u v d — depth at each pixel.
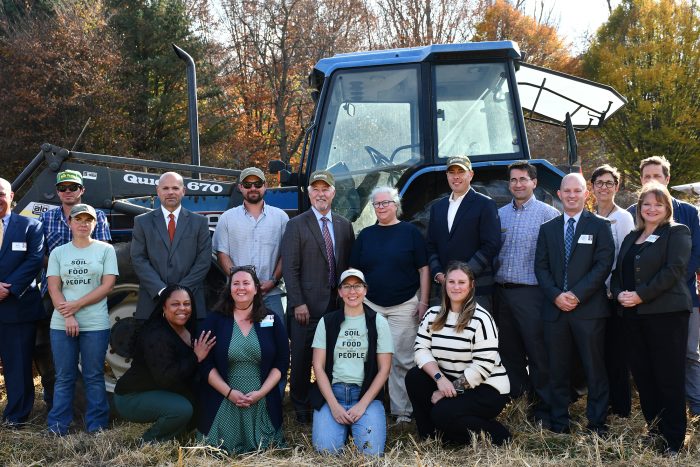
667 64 22.75
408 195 5.24
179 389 4.36
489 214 4.55
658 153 22.52
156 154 21.77
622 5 24.64
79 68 20.23
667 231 4.04
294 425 4.73
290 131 25.38
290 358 4.84
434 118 5.14
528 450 4.13
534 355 4.63
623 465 3.83
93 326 4.57
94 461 4.04
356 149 5.29
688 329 4.22
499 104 5.13
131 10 23.00
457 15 26.84
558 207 5.10
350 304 4.31
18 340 4.77
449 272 4.26
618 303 4.29
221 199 5.68
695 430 4.31
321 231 4.78
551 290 4.38
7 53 20.42
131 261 4.68
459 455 4.05
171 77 22.80
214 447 4.07
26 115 20.09
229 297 4.35
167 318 4.34
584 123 7.12
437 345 4.33
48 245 4.94
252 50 25.48
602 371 4.37
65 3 22.02
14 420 4.73
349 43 26.16
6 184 4.76
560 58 24.75
